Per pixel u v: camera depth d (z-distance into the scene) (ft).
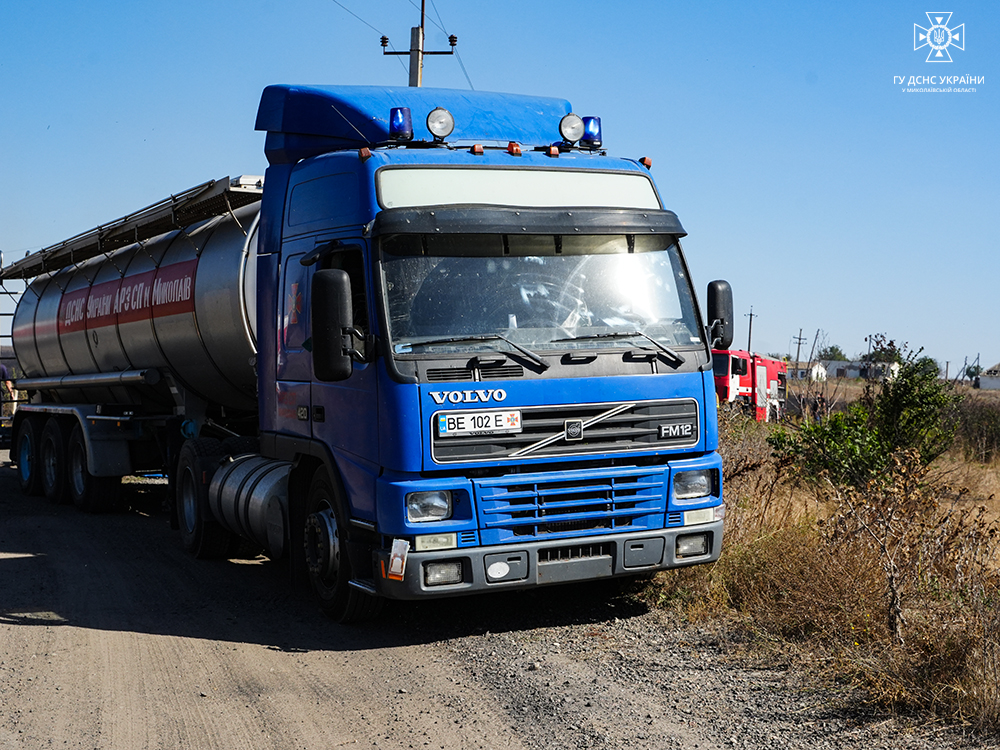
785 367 112.16
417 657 20.08
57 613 24.41
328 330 19.70
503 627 22.15
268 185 26.43
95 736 15.96
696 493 21.70
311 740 15.61
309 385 23.36
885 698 16.31
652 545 21.15
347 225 21.52
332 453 22.03
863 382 41.42
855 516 22.50
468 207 20.77
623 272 21.57
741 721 15.89
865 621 19.48
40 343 49.80
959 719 15.34
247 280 30.37
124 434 40.70
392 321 19.88
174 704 17.44
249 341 30.42
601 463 20.88
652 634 21.16
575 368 20.35
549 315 20.66
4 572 29.55
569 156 23.15
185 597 26.08
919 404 37.52
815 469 35.17
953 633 17.65
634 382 20.84
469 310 20.25
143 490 48.78
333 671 19.27
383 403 19.70
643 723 15.94
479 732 15.78
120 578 28.55
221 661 20.10
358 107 24.68
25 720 16.79
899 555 21.38
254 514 26.71
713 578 23.53
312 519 23.38
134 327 38.06
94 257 45.98
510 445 19.95
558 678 18.39
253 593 26.45
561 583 20.53
